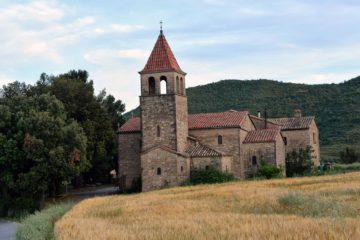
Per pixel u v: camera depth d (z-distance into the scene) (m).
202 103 178.25
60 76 115.06
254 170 83.44
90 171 115.56
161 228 28.00
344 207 34.00
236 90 188.88
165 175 77.50
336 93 173.25
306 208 36.41
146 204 48.66
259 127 97.12
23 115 82.69
